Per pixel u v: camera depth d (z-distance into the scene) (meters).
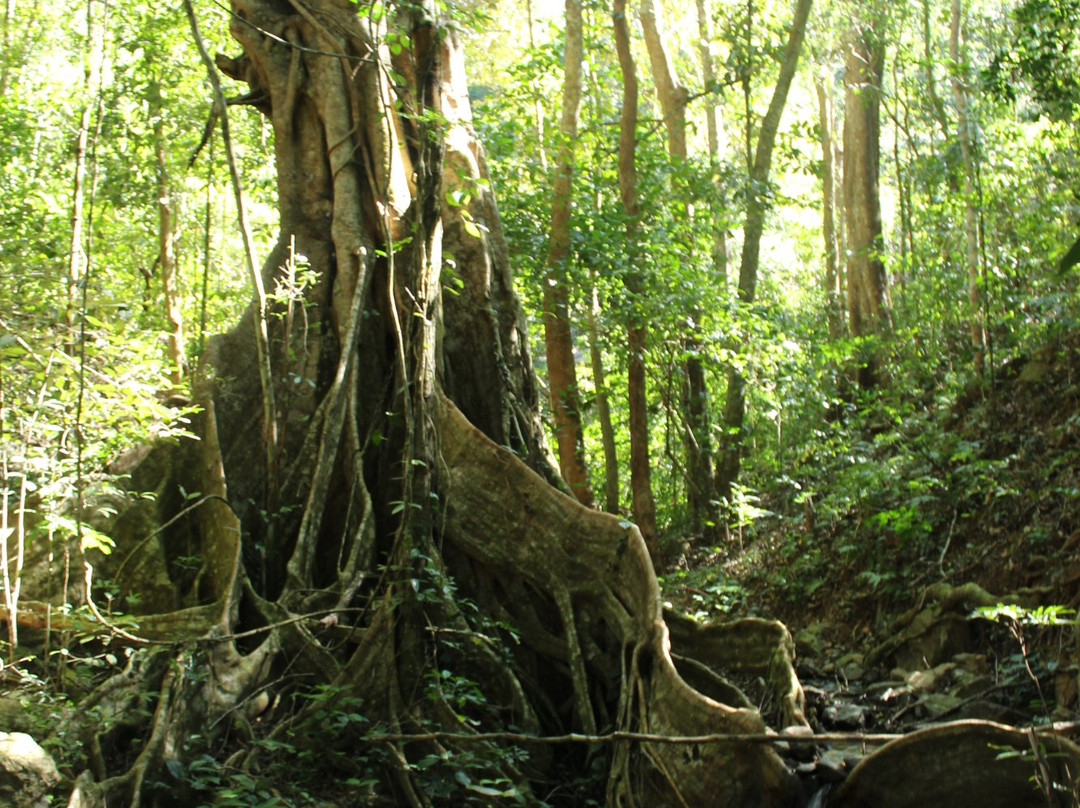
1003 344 13.71
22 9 17.02
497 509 8.64
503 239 10.95
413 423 7.97
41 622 7.53
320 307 9.93
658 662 7.13
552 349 13.66
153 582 8.31
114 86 15.46
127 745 6.64
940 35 24.48
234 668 7.25
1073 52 13.74
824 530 11.91
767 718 7.29
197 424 9.15
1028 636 7.78
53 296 8.02
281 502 8.98
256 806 6.08
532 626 8.41
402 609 7.45
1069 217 12.78
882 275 20.73
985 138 16.45
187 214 19.16
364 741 7.05
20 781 5.40
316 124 10.58
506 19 21.95
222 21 15.62
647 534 13.64
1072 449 9.96
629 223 13.73
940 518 10.28
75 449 7.58
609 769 7.42
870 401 16.62
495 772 6.95
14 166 14.84
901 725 7.38
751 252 15.89
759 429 17.14
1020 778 5.41
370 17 8.27
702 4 21.84
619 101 23.36
